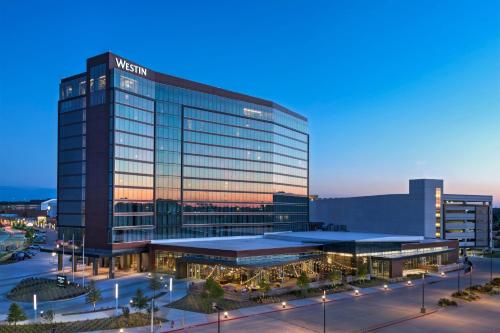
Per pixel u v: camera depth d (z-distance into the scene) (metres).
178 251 89.69
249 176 127.88
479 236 158.62
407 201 150.00
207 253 83.31
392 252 97.50
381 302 67.06
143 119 99.81
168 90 107.06
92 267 96.75
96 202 93.75
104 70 94.44
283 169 142.12
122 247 91.62
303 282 70.31
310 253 92.31
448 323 55.56
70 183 99.31
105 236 91.31
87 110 97.00
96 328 50.31
